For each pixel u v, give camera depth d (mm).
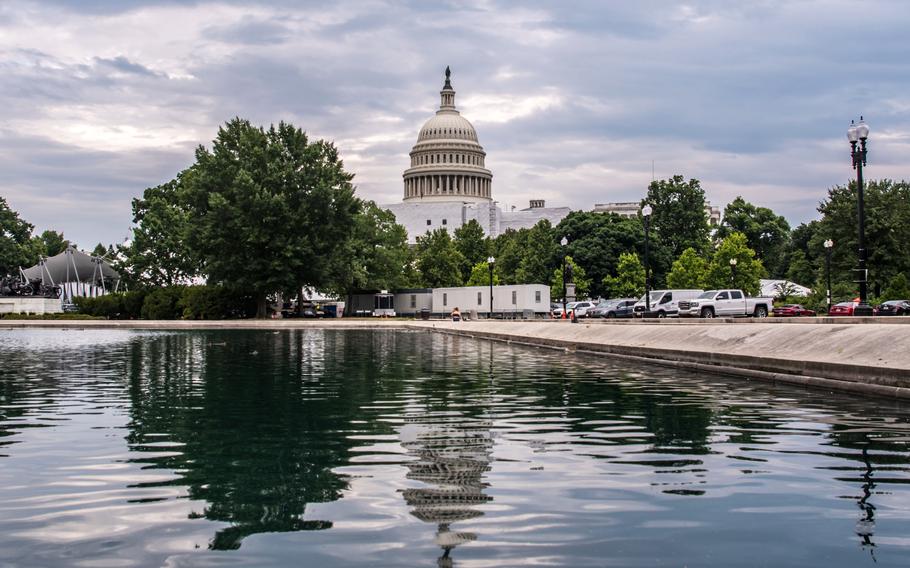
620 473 9203
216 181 81000
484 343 41406
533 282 108312
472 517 7383
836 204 74562
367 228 99188
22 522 7355
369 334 54312
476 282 116375
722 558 6203
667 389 18406
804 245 132750
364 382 20375
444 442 11352
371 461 9992
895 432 12047
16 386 19578
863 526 7031
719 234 140500
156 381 20797
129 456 10422
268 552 6430
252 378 21594
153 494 8375
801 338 23953
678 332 32031
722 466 9594
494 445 11102
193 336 50875
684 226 120188
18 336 51094
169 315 85500
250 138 82562
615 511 7551
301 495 8266
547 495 8172
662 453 10461
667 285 98062
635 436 11828
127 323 71438
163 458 10266
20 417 14102
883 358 18281
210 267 78312
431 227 185250
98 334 54594
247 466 9734
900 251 69625
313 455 10430
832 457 10133
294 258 78750
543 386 19203
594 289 106312
